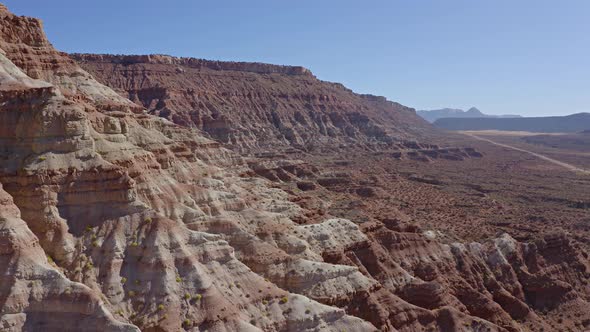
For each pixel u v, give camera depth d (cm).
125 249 5209
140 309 4922
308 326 5641
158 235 5297
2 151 5381
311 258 7100
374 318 6638
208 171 8650
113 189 5428
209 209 6969
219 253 5669
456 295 8562
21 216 5062
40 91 5578
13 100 5547
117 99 8944
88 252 5109
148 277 5091
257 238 6662
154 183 6425
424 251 9112
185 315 4969
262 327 5391
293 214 8762
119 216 5375
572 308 9250
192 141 10869
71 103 5603
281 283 6438
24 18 7825
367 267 7975
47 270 4522
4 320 4228
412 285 7850
